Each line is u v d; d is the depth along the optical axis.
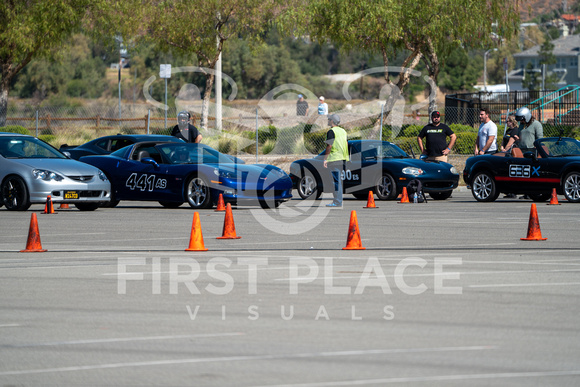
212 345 14.42
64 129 94.12
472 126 87.44
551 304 17.88
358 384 12.04
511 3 84.69
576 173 44.97
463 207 44.31
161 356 13.73
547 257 24.98
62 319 16.67
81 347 14.41
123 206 46.34
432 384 12.03
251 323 16.16
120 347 14.38
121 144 50.78
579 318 16.47
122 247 27.83
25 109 136.00
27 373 12.87
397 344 14.39
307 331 15.45
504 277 21.34
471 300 18.33
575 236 30.38
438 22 80.00
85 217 38.69
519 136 49.81
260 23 91.44
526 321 16.19
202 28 90.88
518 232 31.78
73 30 92.25
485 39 85.19
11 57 90.62
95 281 21.09
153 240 29.75
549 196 49.88
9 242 29.50
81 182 41.28
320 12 83.44
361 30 81.69
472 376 12.43
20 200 41.00
